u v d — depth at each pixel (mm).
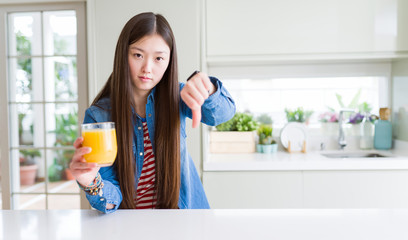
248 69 2641
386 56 2189
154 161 1044
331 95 2656
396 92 2523
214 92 945
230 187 2086
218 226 725
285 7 2205
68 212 858
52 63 2375
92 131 756
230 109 1007
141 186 1062
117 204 857
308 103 2668
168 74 998
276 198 2072
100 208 814
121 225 744
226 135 2508
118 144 955
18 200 2441
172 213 827
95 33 2180
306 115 2666
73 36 2342
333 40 2197
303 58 2219
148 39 896
